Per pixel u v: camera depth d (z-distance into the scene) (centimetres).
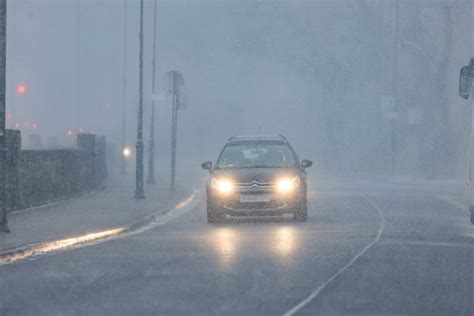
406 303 2248
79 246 3581
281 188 4528
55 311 2128
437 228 4322
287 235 3962
